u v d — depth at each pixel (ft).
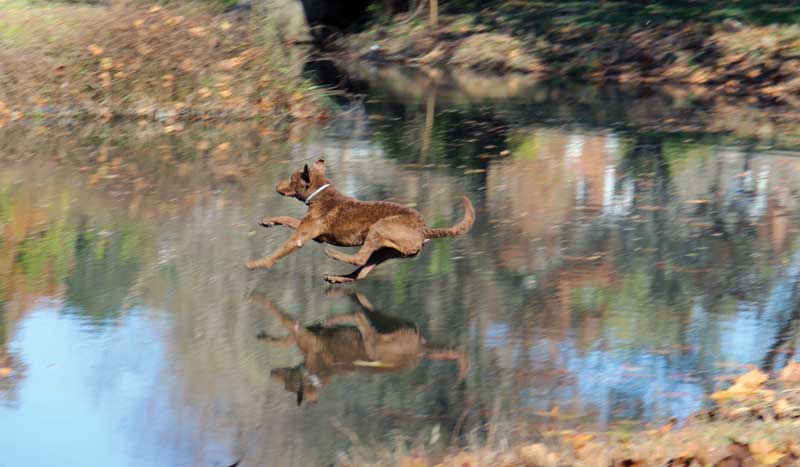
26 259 43.73
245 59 79.56
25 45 80.23
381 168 61.36
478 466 25.85
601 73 110.93
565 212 52.34
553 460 25.58
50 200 53.11
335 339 35.88
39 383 32.17
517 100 92.53
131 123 76.02
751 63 105.09
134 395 31.37
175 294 40.01
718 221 51.19
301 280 41.83
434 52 121.80
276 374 33.06
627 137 72.69
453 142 70.23
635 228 49.70
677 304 39.32
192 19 80.12
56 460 27.37
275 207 52.19
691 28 114.62
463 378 32.65
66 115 77.77
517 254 45.37
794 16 113.80
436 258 44.78
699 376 32.63
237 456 27.61
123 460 27.45
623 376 32.68
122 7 81.00
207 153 65.67
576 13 123.54
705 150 68.18
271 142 69.62
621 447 26.35
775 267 43.98
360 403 30.96
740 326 37.04
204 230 48.19
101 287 40.60
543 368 33.42
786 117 82.99
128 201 53.16
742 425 27.22
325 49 127.54
